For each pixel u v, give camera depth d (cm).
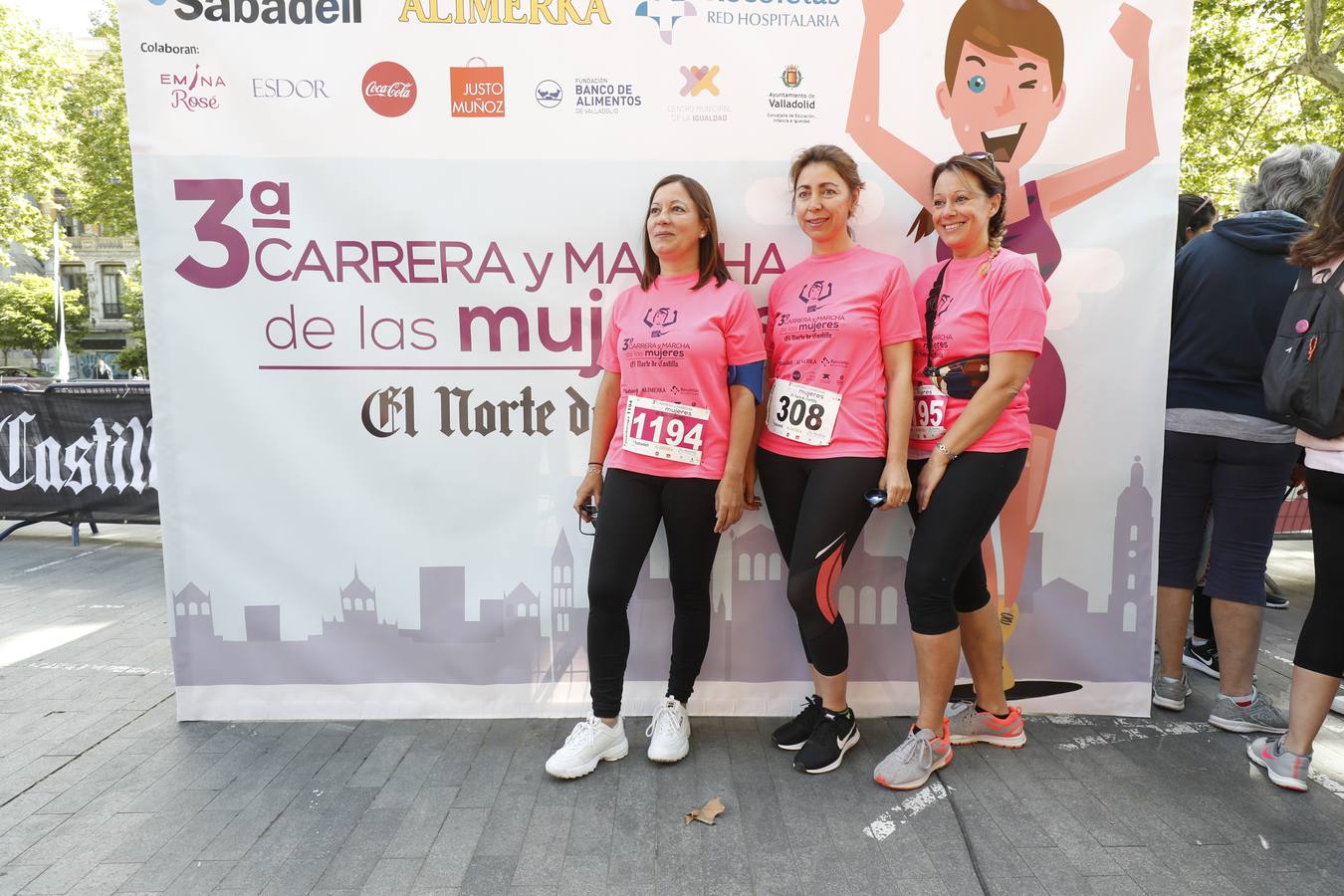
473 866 196
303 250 263
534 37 256
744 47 257
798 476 238
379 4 254
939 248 266
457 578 276
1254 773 241
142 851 203
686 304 238
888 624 281
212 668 277
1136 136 261
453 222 263
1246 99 994
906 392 229
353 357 268
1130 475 273
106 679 319
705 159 262
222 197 260
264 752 255
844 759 249
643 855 200
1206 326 268
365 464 272
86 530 632
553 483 274
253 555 274
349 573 275
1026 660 280
